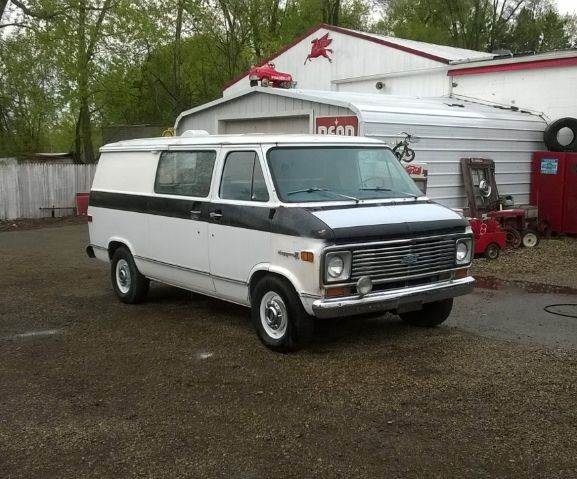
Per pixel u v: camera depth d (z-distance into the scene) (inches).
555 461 156.6
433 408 188.5
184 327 281.3
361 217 229.8
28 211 780.6
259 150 248.7
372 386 206.4
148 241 304.5
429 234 241.8
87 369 229.1
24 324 291.6
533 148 569.0
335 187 250.8
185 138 293.0
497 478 149.3
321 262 216.7
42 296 349.4
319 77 821.9
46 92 925.2
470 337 259.9
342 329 273.1
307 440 169.8
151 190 303.0
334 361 230.8
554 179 545.3
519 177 555.8
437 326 276.7
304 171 249.0
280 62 870.4
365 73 762.8
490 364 225.5
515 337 261.3
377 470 153.6
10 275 413.4
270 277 237.6
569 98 573.9
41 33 870.4
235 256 252.8
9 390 210.2
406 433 172.9
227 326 281.3
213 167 268.5
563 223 540.7
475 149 514.0
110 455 164.1
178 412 189.8
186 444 169.2
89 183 823.1
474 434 171.6
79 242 572.7
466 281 253.9
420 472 152.5
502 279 380.8
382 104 471.5
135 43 990.4
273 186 240.1
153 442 170.7
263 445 167.6
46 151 1111.6
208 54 1171.9
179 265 285.9
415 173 431.2
